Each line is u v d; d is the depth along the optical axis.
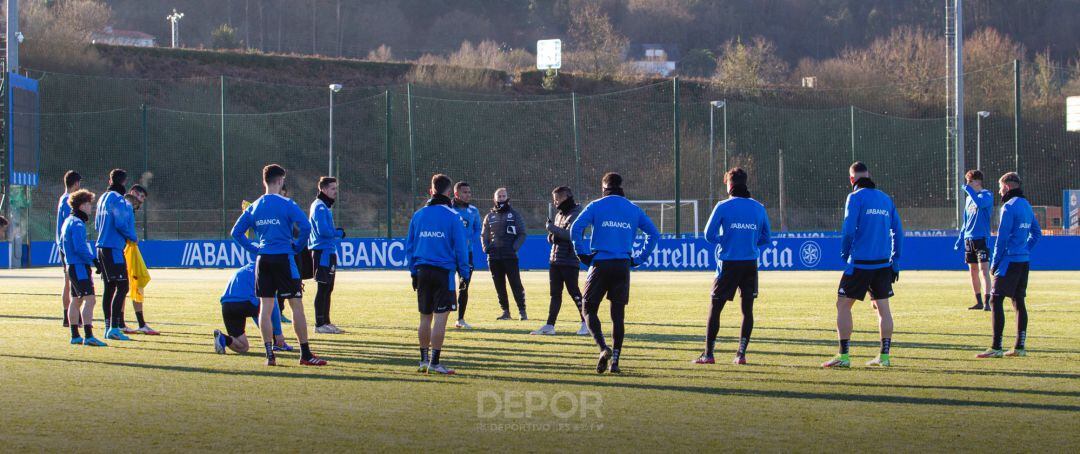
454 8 132.75
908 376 11.81
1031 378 11.65
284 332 17.45
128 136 74.69
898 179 79.31
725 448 8.08
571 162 78.56
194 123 76.50
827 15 136.88
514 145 79.81
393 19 128.25
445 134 80.19
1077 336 16.14
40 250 47.16
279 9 123.38
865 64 102.94
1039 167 81.06
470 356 13.76
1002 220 13.48
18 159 43.62
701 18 139.38
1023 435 8.53
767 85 92.88
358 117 81.06
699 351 14.33
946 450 8.00
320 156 77.50
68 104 75.50
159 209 67.62
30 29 83.25
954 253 40.28
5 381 11.30
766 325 18.20
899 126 82.69
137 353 13.92
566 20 135.25
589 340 15.86
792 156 80.88
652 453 7.92
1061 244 40.38
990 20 126.06
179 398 10.23
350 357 13.63
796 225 74.06
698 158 78.19
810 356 13.75
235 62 87.25
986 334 16.56
